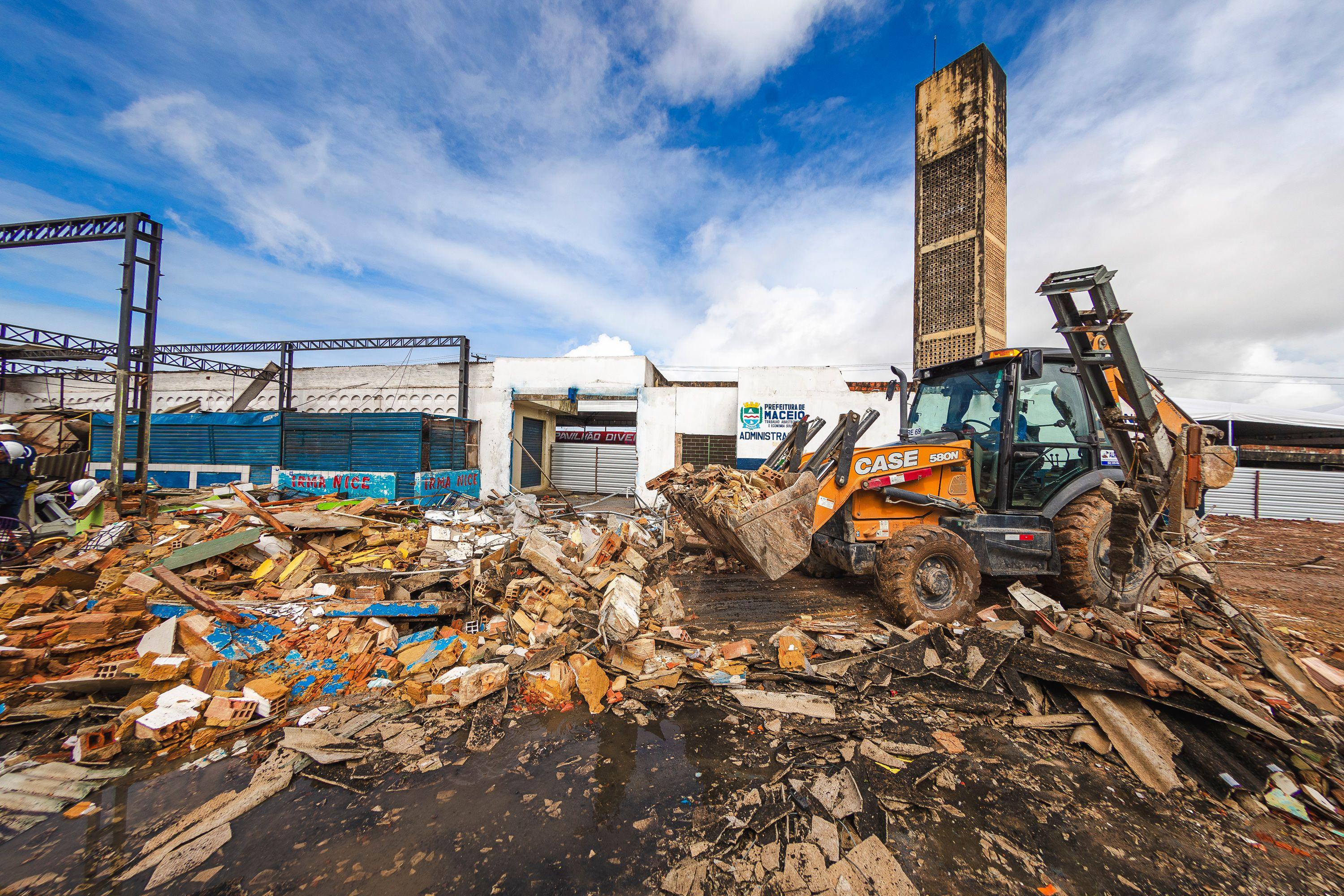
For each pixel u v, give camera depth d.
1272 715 2.70
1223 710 2.68
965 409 5.41
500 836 2.10
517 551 5.07
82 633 3.27
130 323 7.20
